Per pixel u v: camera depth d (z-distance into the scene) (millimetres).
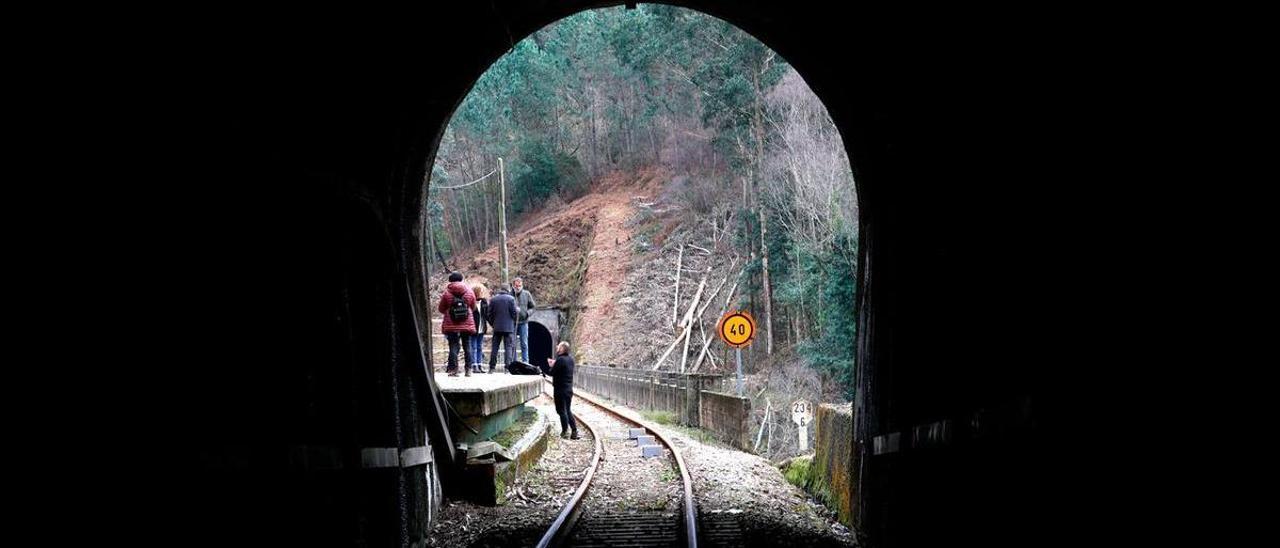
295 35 4801
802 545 7543
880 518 7016
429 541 7863
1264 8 2479
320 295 5148
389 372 6738
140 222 3215
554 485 10781
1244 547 2494
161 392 3275
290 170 4512
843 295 24984
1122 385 3064
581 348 45156
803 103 30359
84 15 2871
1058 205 3670
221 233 3875
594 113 67625
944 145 5625
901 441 6246
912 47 5926
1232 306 2574
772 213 33406
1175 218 2836
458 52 7309
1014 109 4270
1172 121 2873
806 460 11719
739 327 16219
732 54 32719
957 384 5215
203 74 3877
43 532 2582
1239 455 2516
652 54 34906
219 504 3549
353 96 6039
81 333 2830
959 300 5242
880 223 7387
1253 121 2533
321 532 4754
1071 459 3445
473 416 9891
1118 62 3199
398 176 7441
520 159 68375
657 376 23172
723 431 16828
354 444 5387
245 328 4059
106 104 3012
